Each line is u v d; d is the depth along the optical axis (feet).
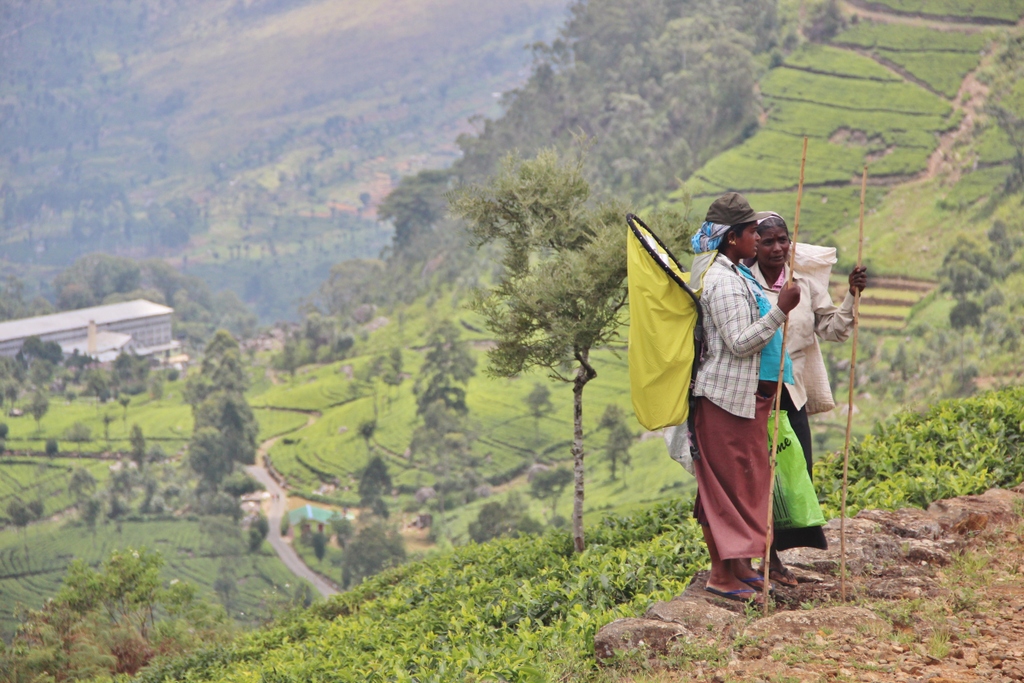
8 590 324.60
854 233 422.41
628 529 36.17
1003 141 437.99
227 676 40.83
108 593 70.49
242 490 393.50
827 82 531.91
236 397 437.58
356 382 504.02
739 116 527.40
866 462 30.99
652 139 523.70
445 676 19.13
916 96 497.46
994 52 512.63
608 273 39.27
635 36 607.37
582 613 20.36
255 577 321.32
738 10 607.78
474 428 387.55
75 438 482.28
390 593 47.06
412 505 329.11
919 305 356.38
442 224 632.79
